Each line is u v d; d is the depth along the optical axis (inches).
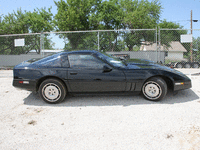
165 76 141.9
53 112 127.3
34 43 689.0
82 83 141.9
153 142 82.9
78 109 132.1
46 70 142.8
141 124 103.0
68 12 866.8
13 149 80.6
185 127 97.3
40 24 954.1
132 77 141.0
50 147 81.4
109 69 140.5
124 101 148.3
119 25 994.1
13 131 98.6
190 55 541.6
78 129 99.1
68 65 144.2
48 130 98.9
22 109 135.2
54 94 144.3
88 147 80.4
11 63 687.7
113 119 111.7
